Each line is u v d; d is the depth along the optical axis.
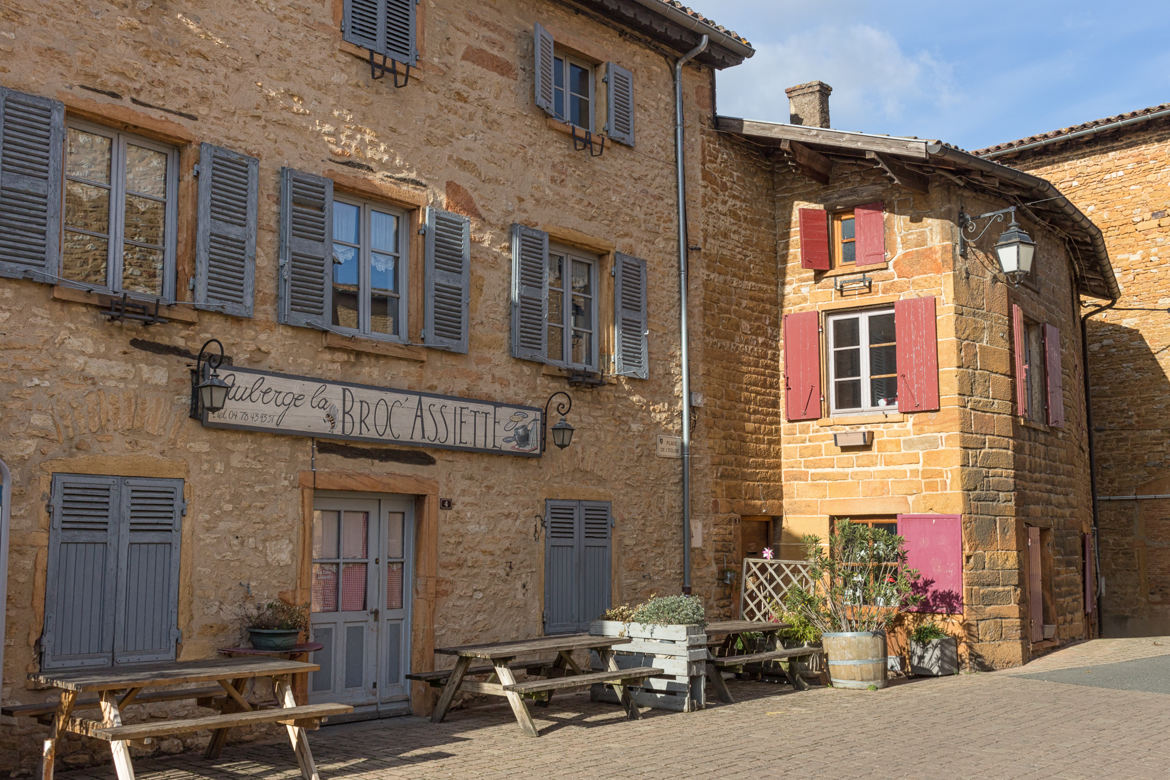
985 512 12.46
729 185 13.19
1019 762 7.29
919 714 9.24
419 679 9.00
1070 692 10.54
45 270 7.31
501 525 10.12
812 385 13.23
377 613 9.31
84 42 7.68
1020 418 13.21
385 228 9.73
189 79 8.24
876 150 12.17
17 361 7.16
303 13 9.04
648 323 11.84
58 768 7.03
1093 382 18.92
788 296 13.62
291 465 8.57
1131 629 18.09
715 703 9.91
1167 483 17.98
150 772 7.01
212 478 8.08
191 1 8.30
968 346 12.63
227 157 8.34
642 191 11.98
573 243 11.16
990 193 13.24
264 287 8.56
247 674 6.73
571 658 9.63
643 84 12.22
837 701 10.00
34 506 7.13
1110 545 18.48
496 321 10.28
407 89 9.75
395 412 9.23
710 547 12.23
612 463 11.25
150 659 7.60
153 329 7.85
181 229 8.17
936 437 12.47
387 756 7.45
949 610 12.15
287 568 8.47
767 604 12.09
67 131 7.72
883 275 13.03
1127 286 18.56
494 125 10.47
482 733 8.36
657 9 11.84
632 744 7.86
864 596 11.57
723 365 12.73
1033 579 13.34
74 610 7.25
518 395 10.40
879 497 12.70
